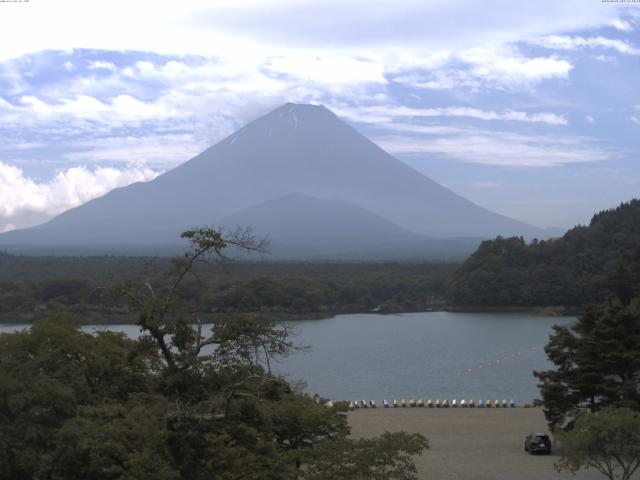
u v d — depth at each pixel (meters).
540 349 124.19
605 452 36.16
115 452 27.05
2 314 150.50
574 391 53.78
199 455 27.30
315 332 152.25
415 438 27.86
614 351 51.69
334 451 27.67
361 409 72.44
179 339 29.50
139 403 32.47
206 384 29.28
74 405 31.56
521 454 49.16
